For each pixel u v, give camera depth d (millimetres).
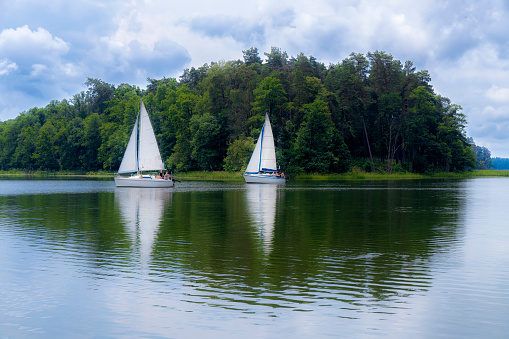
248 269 17234
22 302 13680
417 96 131000
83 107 192375
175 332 11500
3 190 66062
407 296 14062
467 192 61281
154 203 43719
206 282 15547
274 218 31922
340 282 15531
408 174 128375
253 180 85000
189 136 134625
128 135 137500
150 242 22609
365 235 24797
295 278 15992
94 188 71188
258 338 11141
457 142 142625
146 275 16422
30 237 24031
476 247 21453
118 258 19078
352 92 126625
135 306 13273
